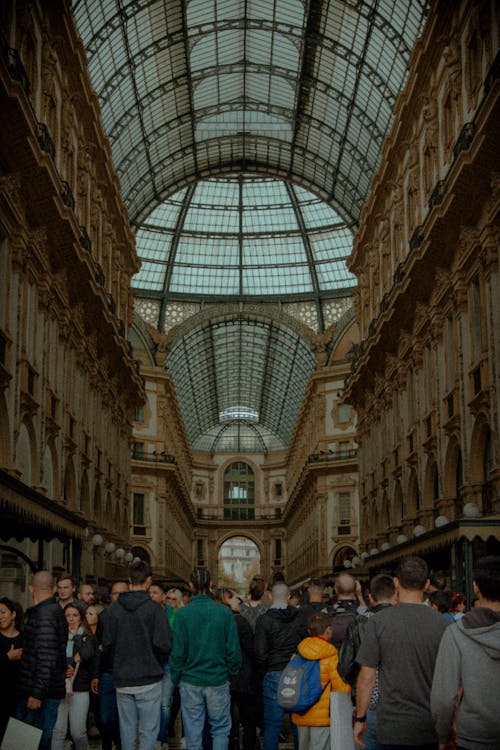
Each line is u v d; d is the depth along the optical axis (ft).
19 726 25.21
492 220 71.15
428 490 99.50
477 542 63.05
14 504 53.21
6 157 66.95
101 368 120.98
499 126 65.82
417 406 103.40
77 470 101.71
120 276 139.03
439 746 18.88
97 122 104.94
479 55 76.69
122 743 29.01
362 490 144.97
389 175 119.34
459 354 82.58
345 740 23.27
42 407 82.02
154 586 41.24
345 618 30.25
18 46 71.77
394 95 130.82
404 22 114.01
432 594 32.14
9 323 70.38
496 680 17.76
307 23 133.28
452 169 75.00
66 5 81.76
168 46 135.54
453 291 85.56
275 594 32.81
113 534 129.90
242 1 133.69
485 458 78.59
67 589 36.65
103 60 126.62
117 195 124.88
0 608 29.68
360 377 138.10
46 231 81.56
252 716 35.70
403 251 111.45
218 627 29.48
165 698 37.09
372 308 135.64
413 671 20.36
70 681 32.60
